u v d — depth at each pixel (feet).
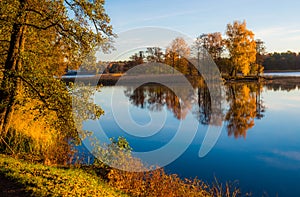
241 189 30.50
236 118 66.13
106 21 28.27
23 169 24.20
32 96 28.73
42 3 28.45
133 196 26.18
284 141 48.37
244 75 162.30
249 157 40.50
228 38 152.76
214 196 28.19
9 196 18.88
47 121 30.71
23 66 29.19
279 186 31.09
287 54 296.71
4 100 28.91
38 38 33.65
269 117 67.26
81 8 28.32
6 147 33.32
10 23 27.07
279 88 127.03
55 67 38.45
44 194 19.58
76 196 20.72
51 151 35.55
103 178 29.07
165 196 26.58
